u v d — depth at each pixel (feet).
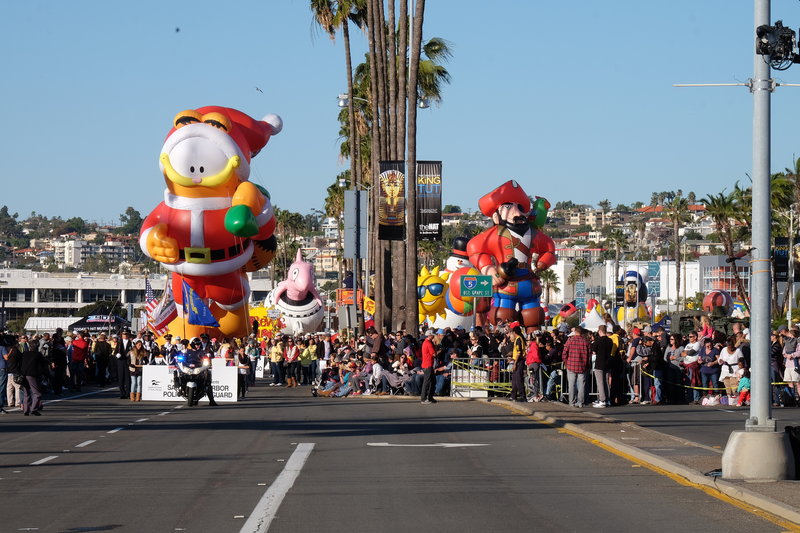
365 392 138.51
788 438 53.36
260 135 175.11
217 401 126.00
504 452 67.92
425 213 162.20
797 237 267.80
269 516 44.14
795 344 111.96
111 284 647.56
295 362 172.45
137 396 129.08
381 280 203.21
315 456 65.92
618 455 66.08
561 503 47.65
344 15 222.89
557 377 122.83
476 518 43.78
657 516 44.21
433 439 76.48
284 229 612.70
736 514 44.68
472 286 135.13
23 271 645.10
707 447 67.51
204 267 167.84
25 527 41.93
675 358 117.50
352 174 232.94
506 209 195.62
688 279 638.94
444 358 133.49
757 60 55.26
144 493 50.75
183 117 168.55
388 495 49.93
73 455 67.15
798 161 312.50
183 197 166.50
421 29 166.09
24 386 102.12
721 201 329.93
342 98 226.99
